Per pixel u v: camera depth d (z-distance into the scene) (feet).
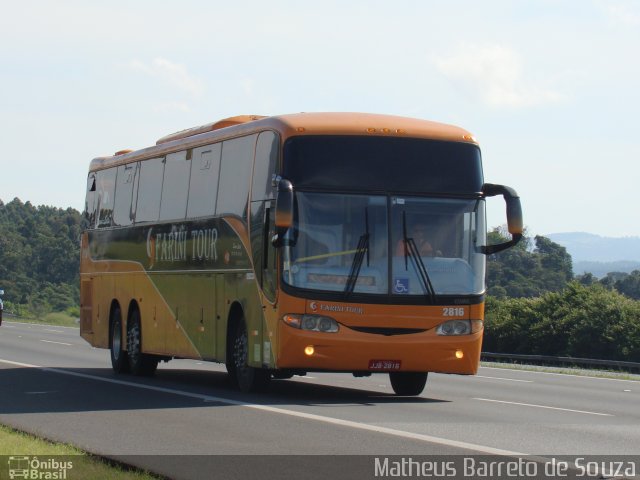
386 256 70.38
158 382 88.94
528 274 517.96
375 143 71.56
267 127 73.92
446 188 72.18
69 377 93.09
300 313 69.05
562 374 119.65
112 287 104.12
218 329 80.48
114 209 105.09
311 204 70.08
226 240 79.41
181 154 89.86
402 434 53.67
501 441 52.11
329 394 78.79
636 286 517.14
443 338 70.59
